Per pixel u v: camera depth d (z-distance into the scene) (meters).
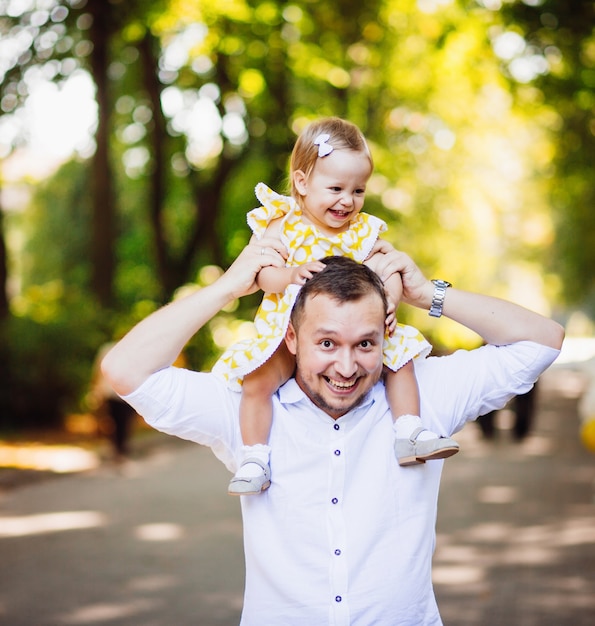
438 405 3.19
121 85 23.58
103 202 19.84
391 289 3.18
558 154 23.38
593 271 46.81
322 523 3.00
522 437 17.12
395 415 3.12
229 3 17.02
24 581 7.47
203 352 22.11
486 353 3.22
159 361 3.02
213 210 23.44
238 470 3.03
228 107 22.17
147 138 23.56
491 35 19.88
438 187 25.50
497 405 3.23
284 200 3.44
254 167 24.36
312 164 3.44
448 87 22.59
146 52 21.39
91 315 17.95
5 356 16.86
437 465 3.14
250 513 3.06
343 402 2.91
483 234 30.23
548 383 37.16
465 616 6.43
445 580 7.36
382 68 21.44
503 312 3.18
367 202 21.78
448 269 27.47
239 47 18.56
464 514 9.97
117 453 14.38
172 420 3.06
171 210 26.50
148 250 27.09
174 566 7.89
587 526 9.31
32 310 17.86
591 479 12.33
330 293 2.82
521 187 34.59
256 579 3.05
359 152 3.44
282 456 3.05
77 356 17.34
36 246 31.00
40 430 17.19
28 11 17.53
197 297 3.07
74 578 7.54
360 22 19.30
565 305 63.34
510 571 7.61
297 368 3.08
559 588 7.11
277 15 17.66
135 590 7.17
